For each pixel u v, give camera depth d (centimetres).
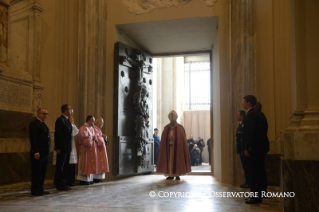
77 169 853
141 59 1045
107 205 528
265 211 480
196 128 1927
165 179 938
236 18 834
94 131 824
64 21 945
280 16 834
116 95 938
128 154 969
